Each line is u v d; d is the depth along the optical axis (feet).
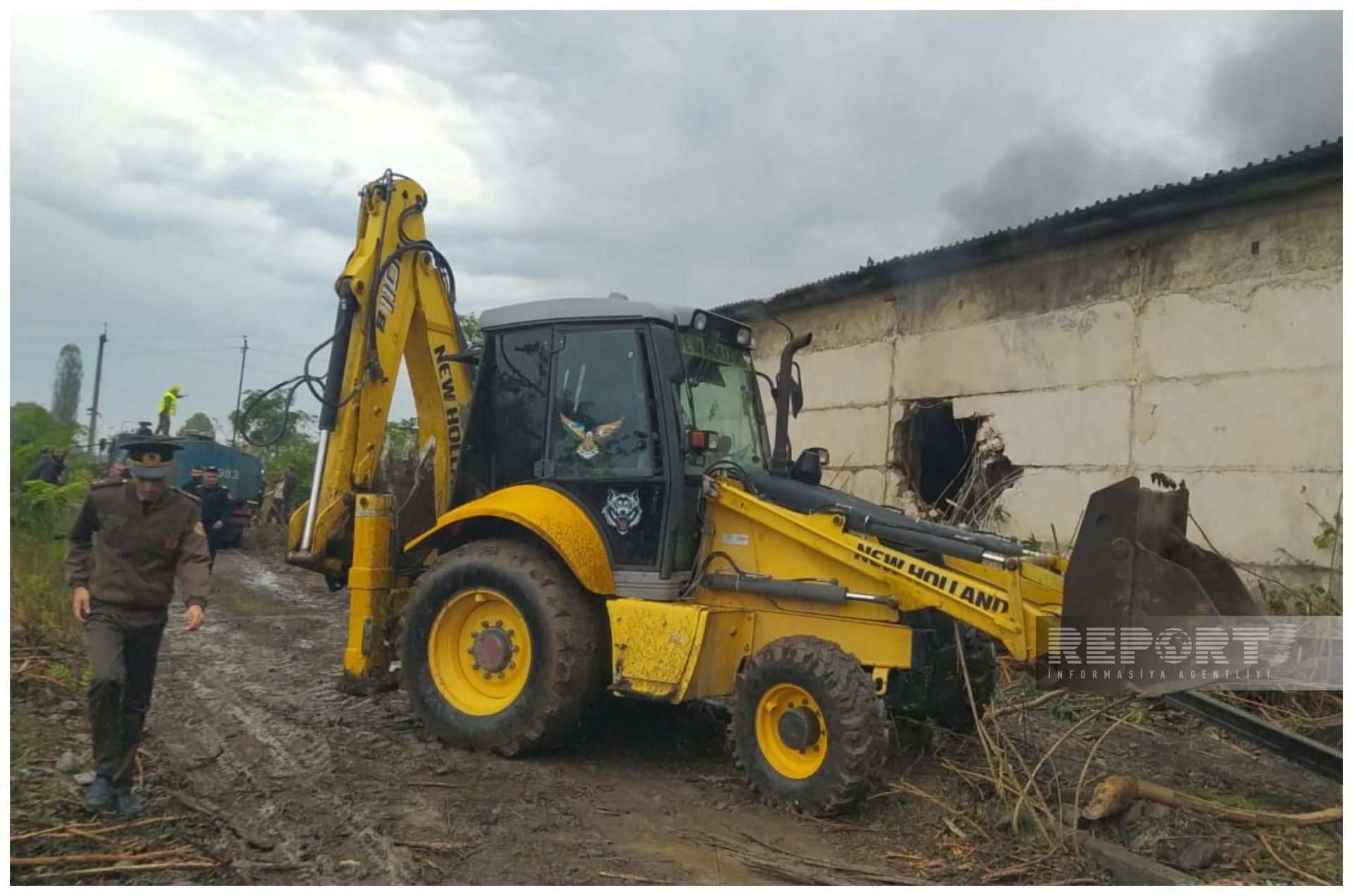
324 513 20.86
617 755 18.28
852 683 14.99
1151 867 12.71
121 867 12.21
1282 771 18.17
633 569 17.80
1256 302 26.81
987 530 33.63
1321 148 23.99
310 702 21.66
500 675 18.38
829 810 14.89
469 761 17.54
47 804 14.05
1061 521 31.48
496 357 20.02
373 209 21.71
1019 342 33.40
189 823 14.02
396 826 14.29
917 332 37.50
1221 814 14.28
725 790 16.43
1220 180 26.16
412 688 18.74
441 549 20.31
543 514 17.83
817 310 42.68
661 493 17.74
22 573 25.58
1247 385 26.86
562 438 18.86
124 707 14.37
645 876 12.87
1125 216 29.14
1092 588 14.64
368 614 19.70
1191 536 27.84
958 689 18.61
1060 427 31.76
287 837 13.74
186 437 53.78
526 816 14.97
